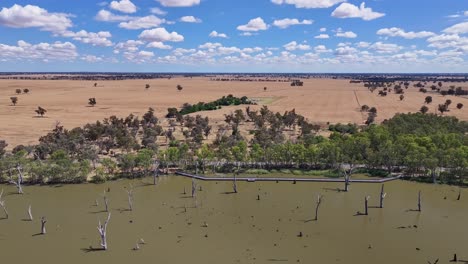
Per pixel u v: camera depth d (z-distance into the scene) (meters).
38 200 85.25
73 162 100.38
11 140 138.38
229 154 105.62
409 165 97.94
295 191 90.88
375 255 60.84
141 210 79.31
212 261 59.09
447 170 98.31
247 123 177.25
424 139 103.94
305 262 58.78
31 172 96.94
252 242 65.31
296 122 172.00
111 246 63.84
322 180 97.31
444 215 76.06
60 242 65.31
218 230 69.94
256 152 105.88
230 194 89.12
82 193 89.75
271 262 58.81
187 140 132.25
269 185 95.31
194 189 87.44
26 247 63.59
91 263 58.41
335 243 64.88
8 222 73.62
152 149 113.50
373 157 101.25
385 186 93.44
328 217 75.50
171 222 73.44
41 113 194.12
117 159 106.44
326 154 102.50
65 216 76.31
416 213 77.19
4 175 97.88
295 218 75.19
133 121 167.38
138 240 66.00
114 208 80.44
